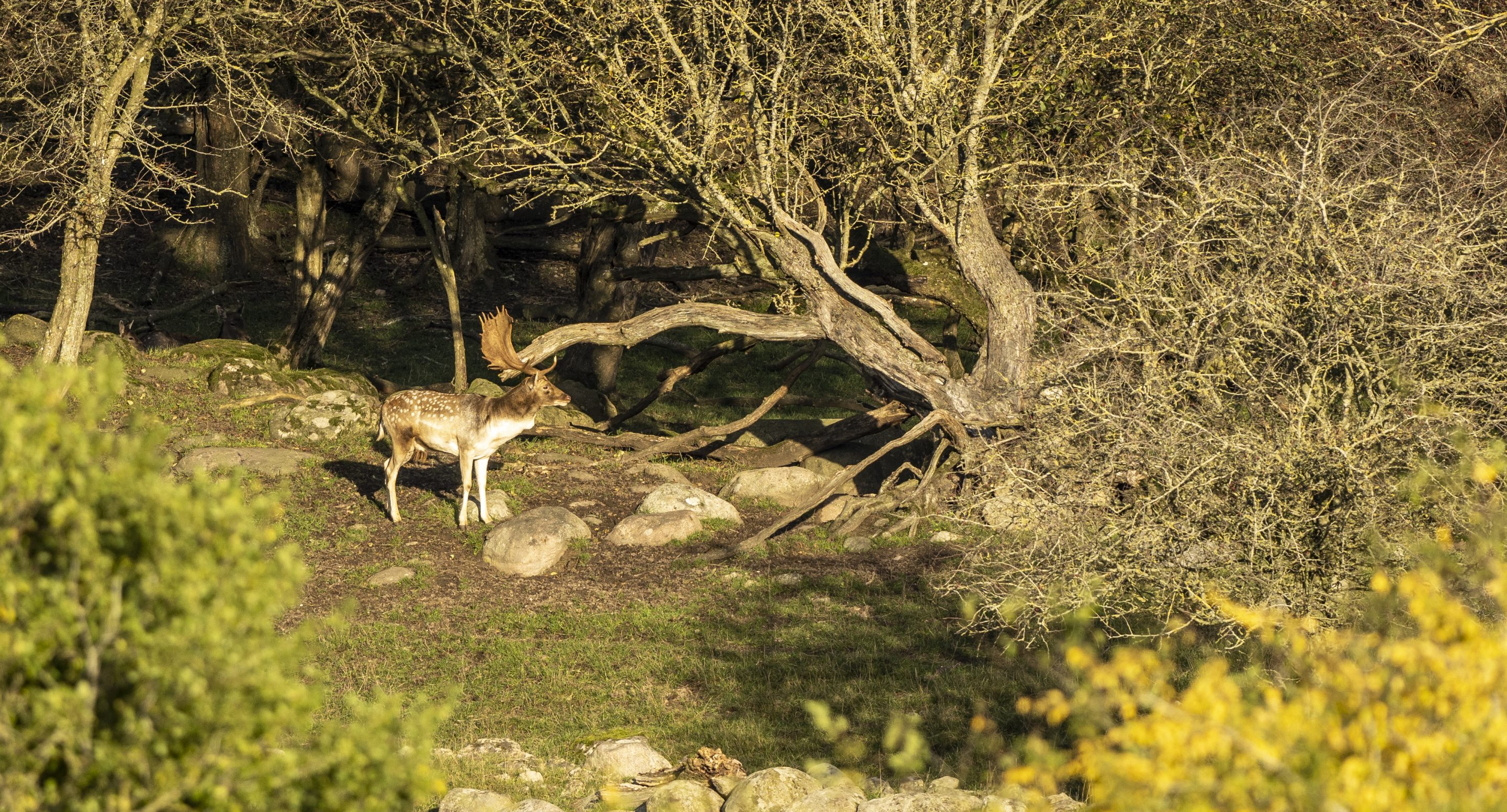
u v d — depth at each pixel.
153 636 3.59
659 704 12.14
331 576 15.57
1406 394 9.01
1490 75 15.38
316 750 3.99
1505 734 3.28
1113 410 10.10
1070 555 9.84
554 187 19.31
